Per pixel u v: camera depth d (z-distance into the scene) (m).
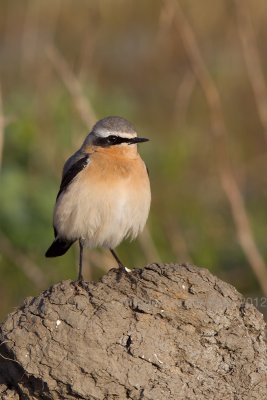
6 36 28.23
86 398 8.59
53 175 16.36
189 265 9.44
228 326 9.02
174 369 8.77
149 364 8.70
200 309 8.98
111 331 8.75
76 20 26.30
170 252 16.75
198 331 8.94
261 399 8.98
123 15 28.77
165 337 8.83
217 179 19.05
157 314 8.91
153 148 18.98
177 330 8.89
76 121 16.53
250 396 8.93
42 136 16.61
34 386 8.75
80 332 8.71
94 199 11.04
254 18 25.80
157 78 26.17
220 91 23.91
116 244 11.49
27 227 15.85
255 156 21.67
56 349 8.68
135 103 22.45
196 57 15.88
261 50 24.73
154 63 26.77
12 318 8.91
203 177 19.38
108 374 8.62
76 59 23.47
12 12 29.45
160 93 25.39
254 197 19.34
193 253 16.86
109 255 15.60
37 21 23.73
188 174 19.42
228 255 16.77
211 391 8.82
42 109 16.91
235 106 23.59
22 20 28.97
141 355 8.69
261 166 20.89
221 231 17.56
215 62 24.62
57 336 8.71
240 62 24.62
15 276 15.79
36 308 8.91
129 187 11.12
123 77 26.47
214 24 26.08
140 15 28.88
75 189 11.12
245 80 24.09
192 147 19.70
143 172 11.34
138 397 8.64
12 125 16.38
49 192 16.03
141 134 19.42
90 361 8.62
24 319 8.84
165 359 8.75
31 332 8.76
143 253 15.77
